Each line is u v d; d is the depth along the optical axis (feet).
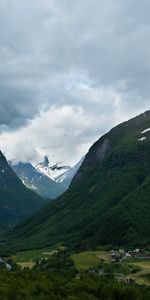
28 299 401.90
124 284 536.83
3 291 394.52
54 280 487.61
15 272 499.10
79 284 483.92
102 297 473.67
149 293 516.73
